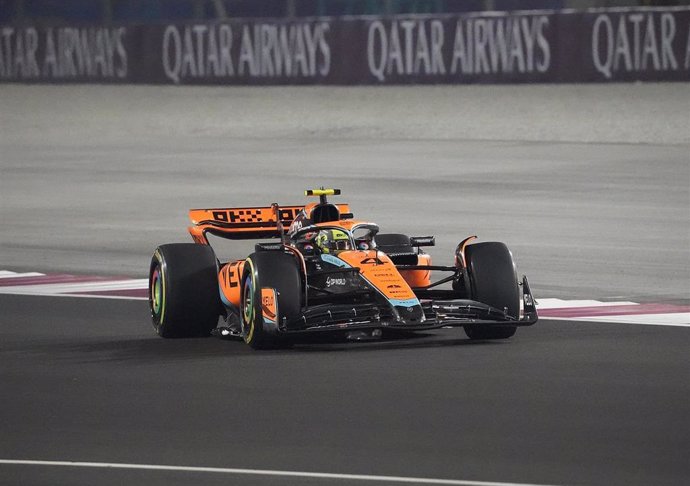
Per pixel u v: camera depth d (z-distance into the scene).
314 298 38.53
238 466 26.44
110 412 31.22
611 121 117.31
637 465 26.30
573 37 131.38
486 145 109.06
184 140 117.94
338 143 113.06
